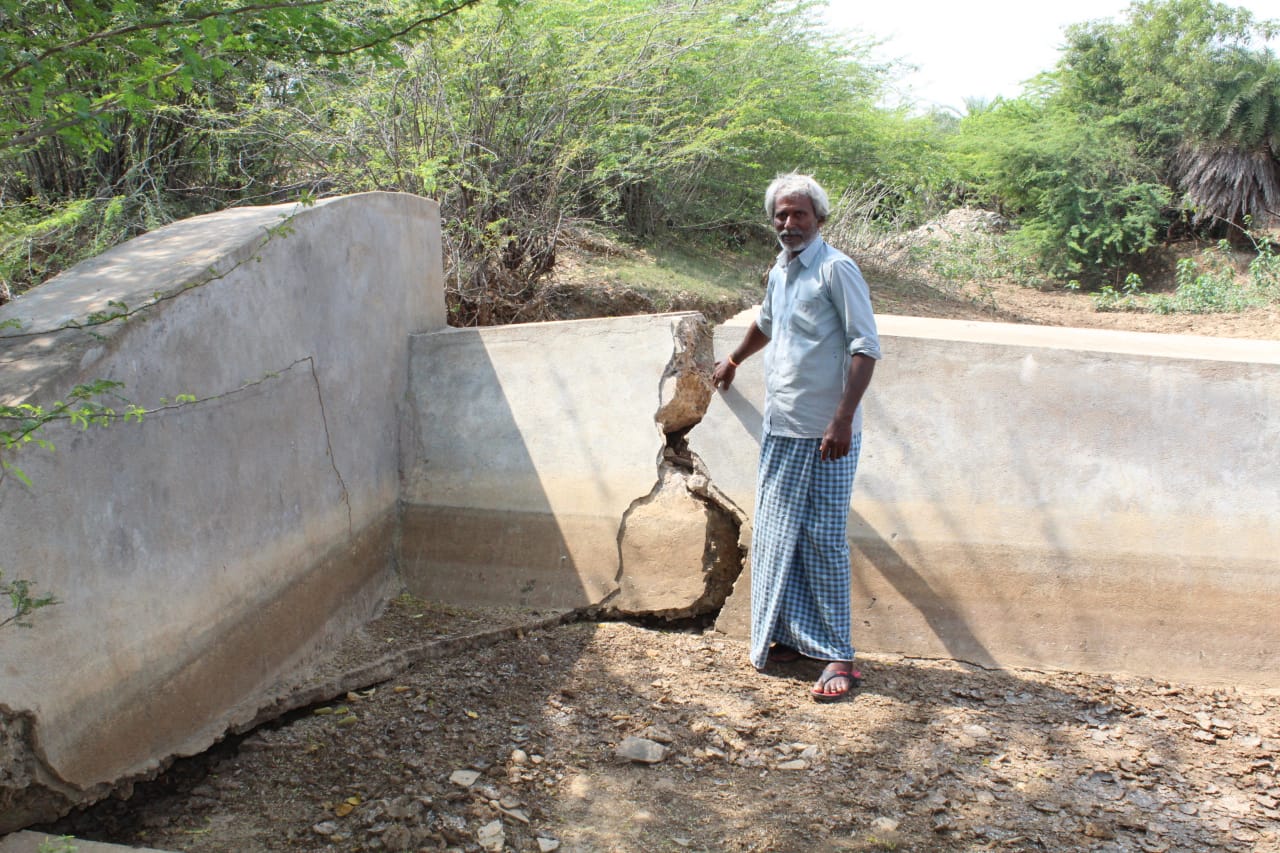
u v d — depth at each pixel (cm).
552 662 414
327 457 416
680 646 432
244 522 362
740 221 1103
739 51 1062
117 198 642
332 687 385
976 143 1772
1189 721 385
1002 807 328
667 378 455
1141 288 1680
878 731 371
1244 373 414
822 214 388
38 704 274
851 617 435
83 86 303
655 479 453
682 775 341
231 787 328
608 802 324
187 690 333
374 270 453
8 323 300
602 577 455
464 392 481
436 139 750
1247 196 1694
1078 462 424
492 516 468
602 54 879
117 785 304
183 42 272
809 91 1184
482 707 380
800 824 316
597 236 920
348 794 325
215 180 784
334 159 773
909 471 434
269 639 376
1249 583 411
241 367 359
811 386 387
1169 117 1745
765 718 378
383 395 465
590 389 466
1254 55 1702
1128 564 419
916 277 1337
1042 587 424
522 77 818
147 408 313
